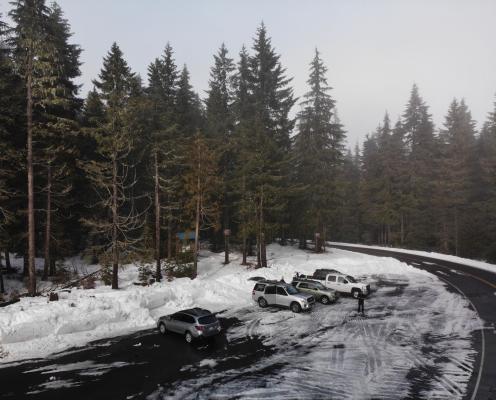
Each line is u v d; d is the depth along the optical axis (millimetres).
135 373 13367
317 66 44281
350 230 75562
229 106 39562
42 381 12586
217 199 35938
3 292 22953
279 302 23266
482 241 51500
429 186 59500
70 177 28297
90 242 37844
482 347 16250
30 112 20750
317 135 43938
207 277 30781
